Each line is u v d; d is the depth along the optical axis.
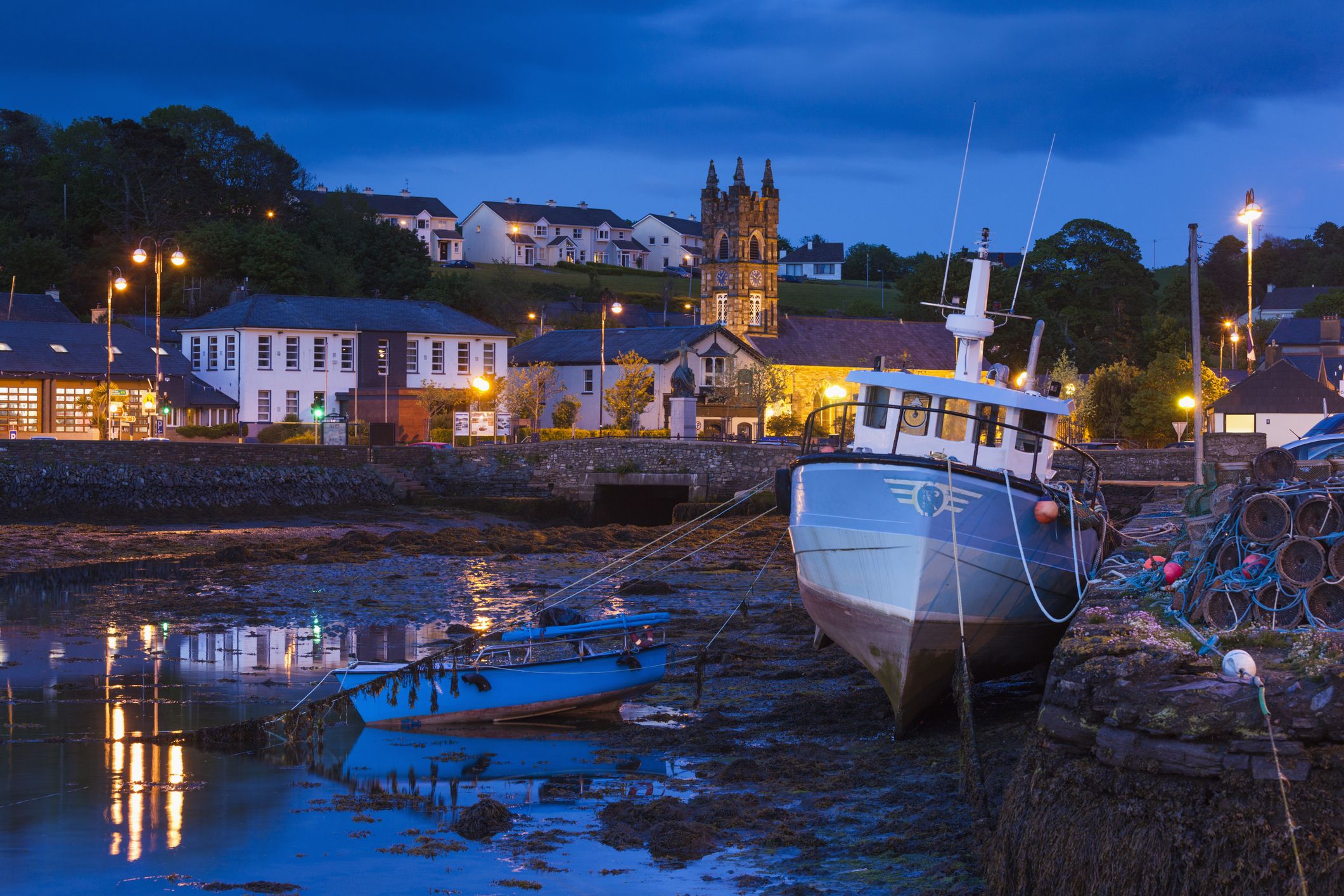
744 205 96.25
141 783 14.78
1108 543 20.03
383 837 12.72
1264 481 13.19
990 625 16.67
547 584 34.44
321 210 117.94
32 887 11.34
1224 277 181.50
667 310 129.88
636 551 40.38
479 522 52.84
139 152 106.31
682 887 11.07
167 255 96.12
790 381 79.12
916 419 18.09
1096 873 9.08
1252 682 9.10
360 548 41.69
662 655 18.95
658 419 73.44
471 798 14.14
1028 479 16.75
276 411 68.12
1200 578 12.41
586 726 17.77
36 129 117.56
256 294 74.25
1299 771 8.45
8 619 27.36
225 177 115.44
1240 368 108.94
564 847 12.27
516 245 173.88
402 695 17.78
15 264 92.75
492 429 63.09
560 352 80.31
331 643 24.73
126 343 67.06
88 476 47.62
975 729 15.91
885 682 16.64
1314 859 8.19
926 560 15.79
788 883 11.05
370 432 63.81
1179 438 44.94
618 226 187.88
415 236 120.44
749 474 54.69
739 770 14.69
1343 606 10.98
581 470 56.53
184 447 51.09
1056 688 10.34
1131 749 9.20
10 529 43.09
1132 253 112.19
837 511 16.61
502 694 17.94
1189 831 8.68
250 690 20.11
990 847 10.68
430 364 72.75
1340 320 104.81
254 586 33.38
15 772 15.20
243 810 13.68
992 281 102.19
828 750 15.75
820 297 162.88
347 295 103.75
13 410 61.41
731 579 36.09
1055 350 101.69
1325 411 57.91
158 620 27.55
